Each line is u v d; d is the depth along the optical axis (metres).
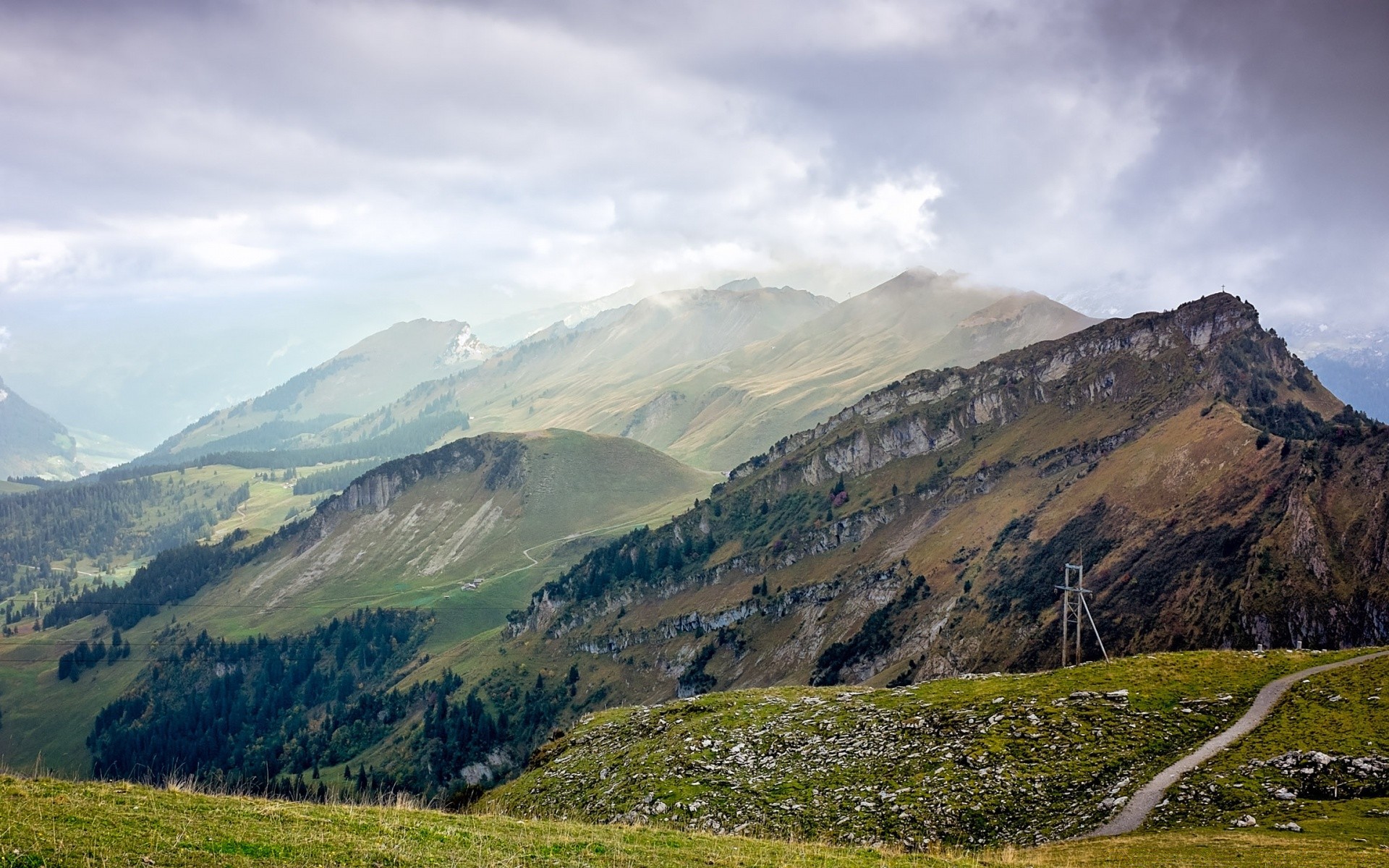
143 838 34.75
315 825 41.19
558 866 39.09
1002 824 57.53
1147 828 52.16
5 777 43.88
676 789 71.06
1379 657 66.56
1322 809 49.50
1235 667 71.50
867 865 44.34
